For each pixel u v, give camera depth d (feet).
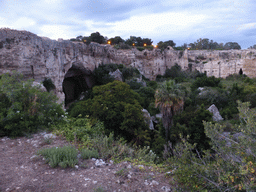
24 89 28.14
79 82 193.36
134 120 52.49
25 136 23.47
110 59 215.31
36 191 12.09
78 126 27.84
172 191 13.01
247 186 10.12
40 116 26.07
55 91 116.47
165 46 305.73
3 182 12.98
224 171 12.16
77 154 18.93
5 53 80.02
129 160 19.08
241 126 13.29
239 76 224.12
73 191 12.27
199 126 50.21
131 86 166.91
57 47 121.08
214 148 14.10
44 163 16.44
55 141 22.43
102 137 25.14
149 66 252.01
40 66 101.40
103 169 16.22
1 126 23.61
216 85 153.28
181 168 14.16
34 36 96.94
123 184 13.64
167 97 60.03
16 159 17.04
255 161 11.15
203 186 12.62
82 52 157.99
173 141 55.62
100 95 62.13
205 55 364.79
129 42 276.00
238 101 14.21
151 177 15.03
